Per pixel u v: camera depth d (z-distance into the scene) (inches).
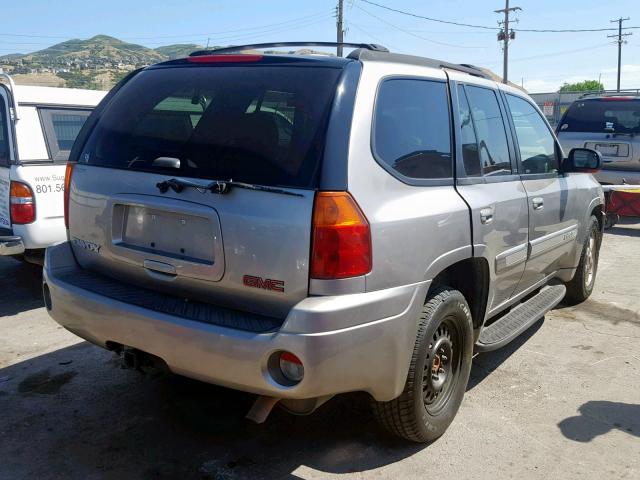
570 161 203.6
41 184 225.1
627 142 402.6
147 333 115.0
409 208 119.3
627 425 148.4
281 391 105.3
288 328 103.8
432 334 126.7
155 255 122.1
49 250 141.2
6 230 229.6
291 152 110.7
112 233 129.2
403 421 126.8
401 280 115.7
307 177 107.7
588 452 136.2
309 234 105.6
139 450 132.6
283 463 128.7
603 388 168.6
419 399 126.3
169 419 145.6
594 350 196.2
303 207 106.3
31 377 167.5
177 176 119.1
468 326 141.3
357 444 136.4
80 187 137.2
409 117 129.0
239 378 107.6
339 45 138.4
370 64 123.3
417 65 138.5
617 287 268.8
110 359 179.6
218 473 124.8
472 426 146.0
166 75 137.6
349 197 108.0
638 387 169.5
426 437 133.3
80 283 130.3
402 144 124.3
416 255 119.0
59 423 143.2
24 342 193.5
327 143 109.1
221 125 120.4
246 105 120.4
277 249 107.3
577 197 210.8
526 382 171.2
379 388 115.0
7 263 292.0
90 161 137.5
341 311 104.9
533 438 141.4
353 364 108.0
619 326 219.5
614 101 416.2
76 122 243.0
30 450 131.9
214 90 126.1
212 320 110.7
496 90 170.9
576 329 215.6
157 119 130.5
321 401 112.3
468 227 136.1
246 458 130.3
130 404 152.4
